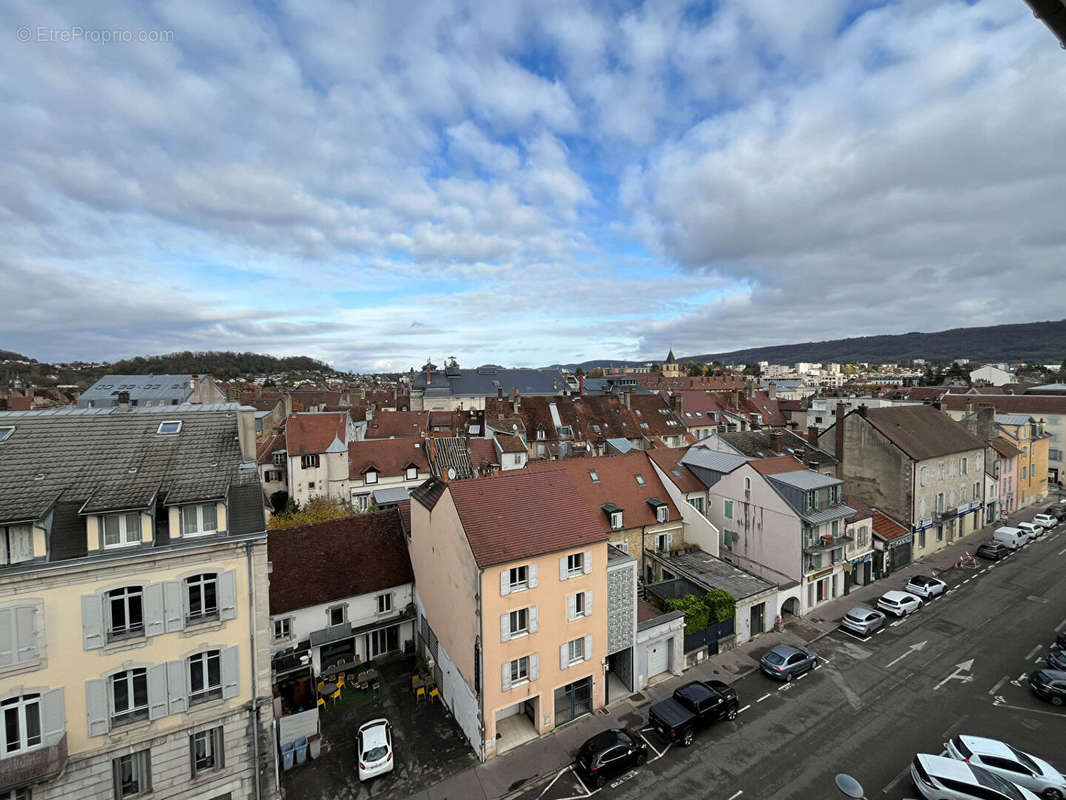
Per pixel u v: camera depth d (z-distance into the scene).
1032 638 31.58
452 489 26.09
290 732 23.58
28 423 20.52
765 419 99.50
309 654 28.11
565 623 25.41
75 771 16.89
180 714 18.44
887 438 45.31
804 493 35.38
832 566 37.44
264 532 19.56
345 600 30.31
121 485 18.56
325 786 21.84
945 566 43.31
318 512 45.78
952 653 30.41
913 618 34.91
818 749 23.19
